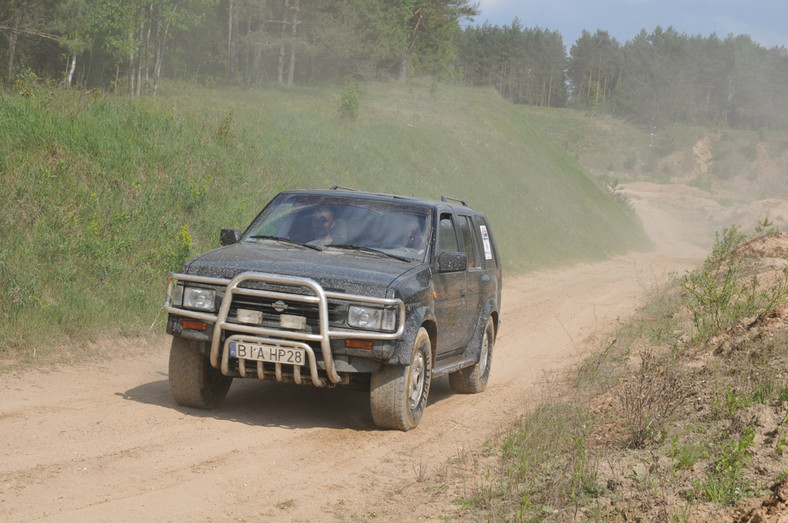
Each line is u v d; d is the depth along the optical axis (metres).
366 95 56.81
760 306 10.56
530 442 6.32
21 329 9.02
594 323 16.02
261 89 55.31
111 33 38.94
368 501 5.15
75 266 11.04
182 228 13.08
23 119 14.20
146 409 7.03
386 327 6.41
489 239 10.03
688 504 4.61
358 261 7.02
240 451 6.01
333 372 6.38
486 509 4.96
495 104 65.25
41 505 4.48
